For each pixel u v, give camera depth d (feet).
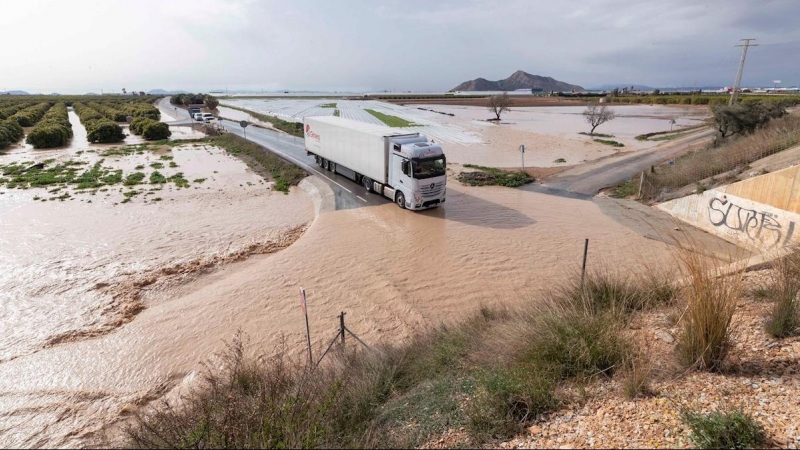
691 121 213.46
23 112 197.47
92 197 72.59
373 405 18.12
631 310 23.86
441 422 15.79
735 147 73.05
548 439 13.65
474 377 18.72
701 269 17.34
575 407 15.21
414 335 30.25
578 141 141.90
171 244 53.11
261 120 217.77
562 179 86.07
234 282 42.45
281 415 15.60
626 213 63.16
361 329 33.94
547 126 194.39
